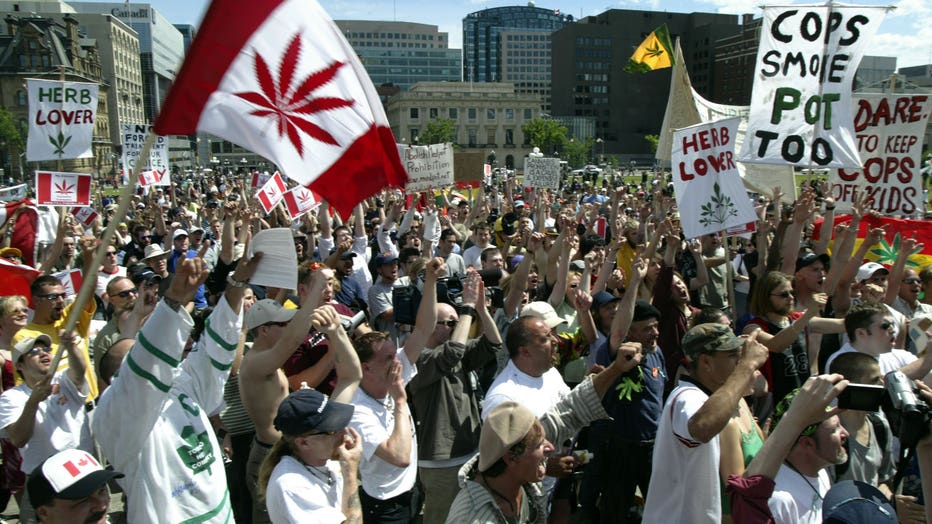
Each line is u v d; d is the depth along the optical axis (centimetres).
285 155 390
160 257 992
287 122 390
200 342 385
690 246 902
